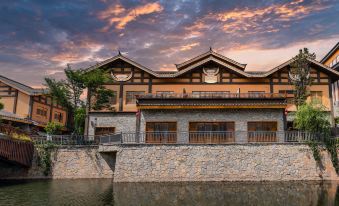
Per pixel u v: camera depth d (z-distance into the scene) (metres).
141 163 22.48
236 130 25.47
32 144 25.45
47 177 25.11
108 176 25.27
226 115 25.77
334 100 36.84
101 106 29.73
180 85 31.16
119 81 31.50
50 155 25.55
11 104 38.28
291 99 30.25
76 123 30.11
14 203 15.62
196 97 25.98
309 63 28.20
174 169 22.28
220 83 30.94
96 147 25.62
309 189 19.09
